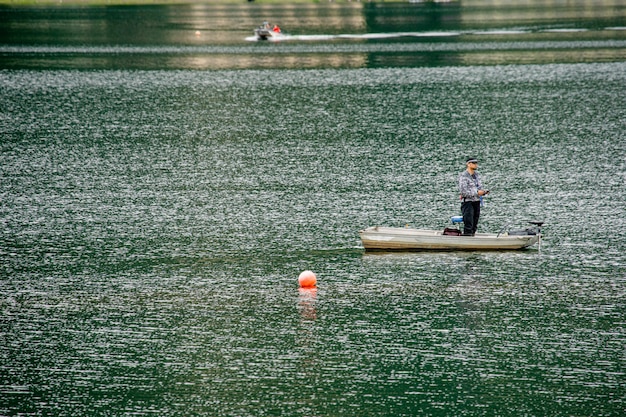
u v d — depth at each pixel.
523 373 79.19
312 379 78.38
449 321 91.62
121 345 86.25
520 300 97.75
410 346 85.31
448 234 118.19
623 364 80.69
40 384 78.00
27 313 95.25
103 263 113.69
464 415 71.69
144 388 77.06
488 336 87.56
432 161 182.25
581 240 121.88
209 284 104.62
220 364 81.75
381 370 80.06
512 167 174.50
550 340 86.38
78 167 179.75
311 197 150.88
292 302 97.94
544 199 146.75
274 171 174.12
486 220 133.50
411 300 98.12
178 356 83.56
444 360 82.12
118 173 173.50
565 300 97.50
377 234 117.38
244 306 96.81
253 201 148.38
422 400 74.31
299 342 86.56
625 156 184.75
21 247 121.62
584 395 74.94
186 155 192.62
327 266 111.56
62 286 104.38
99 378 79.06
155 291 102.31
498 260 113.19
